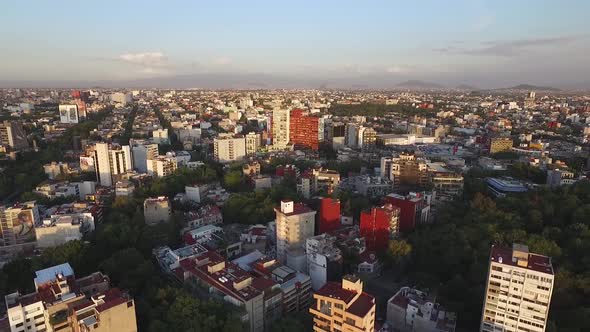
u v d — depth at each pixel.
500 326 168.38
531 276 156.50
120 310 161.75
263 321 193.12
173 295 191.00
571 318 173.12
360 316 146.00
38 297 171.62
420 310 189.88
